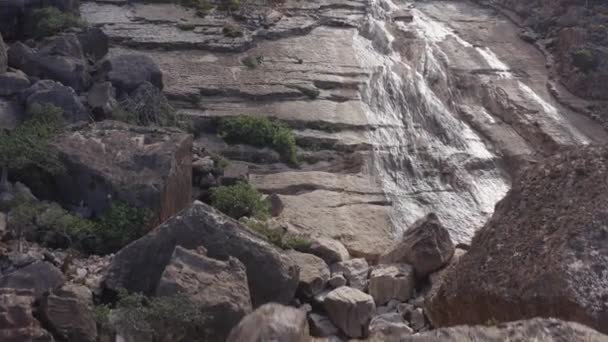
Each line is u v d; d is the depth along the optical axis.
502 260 9.29
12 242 12.63
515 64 23.47
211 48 21.06
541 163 10.45
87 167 13.84
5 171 13.69
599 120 20.73
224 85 19.69
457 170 19.00
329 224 15.84
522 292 8.70
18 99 15.55
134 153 14.20
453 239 16.83
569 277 8.41
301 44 22.22
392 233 15.91
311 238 14.74
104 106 16.19
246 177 16.80
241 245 12.05
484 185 18.89
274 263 12.16
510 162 19.45
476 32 25.38
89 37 18.36
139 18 22.08
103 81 17.33
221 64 20.59
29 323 9.84
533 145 19.97
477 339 4.57
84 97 16.48
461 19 26.38
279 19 23.14
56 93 15.54
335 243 14.52
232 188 15.80
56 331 10.16
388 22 25.20
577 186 9.69
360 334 12.19
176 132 15.10
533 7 26.05
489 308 9.07
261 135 18.12
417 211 17.56
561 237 8.92
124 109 16.72
